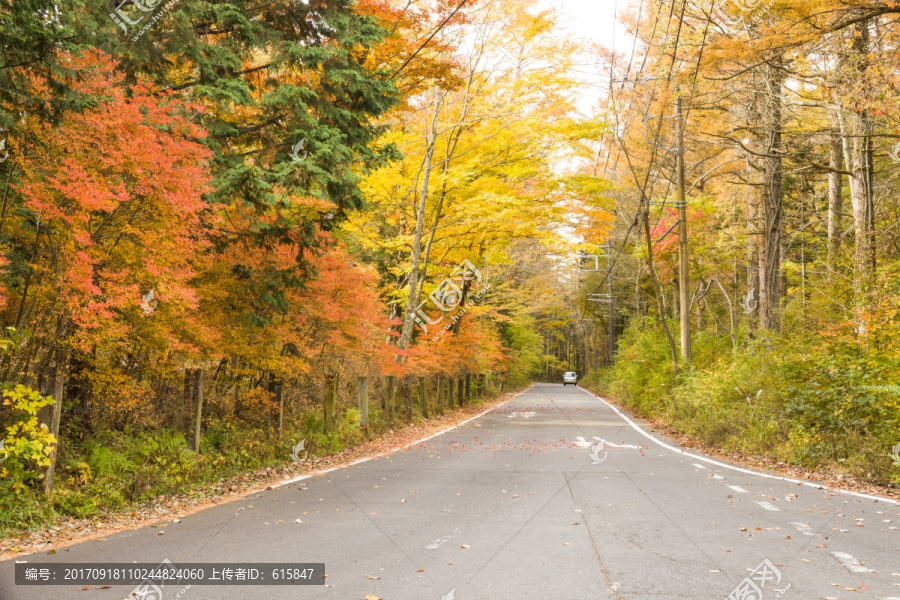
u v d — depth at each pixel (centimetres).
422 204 2222
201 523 784
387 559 614
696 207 2977
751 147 2330
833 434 1280
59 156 806
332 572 571
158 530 747
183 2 1048
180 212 859
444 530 738
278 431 1442
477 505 891
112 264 887
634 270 5116
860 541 681
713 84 2158
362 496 969
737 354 2012
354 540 690
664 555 627
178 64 1171
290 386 1648
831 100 1745
